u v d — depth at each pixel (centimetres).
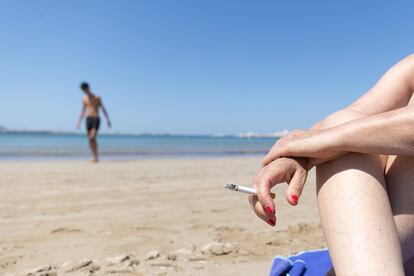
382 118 108
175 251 263
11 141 2908
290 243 282
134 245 279
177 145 2422
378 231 102
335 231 106
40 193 488
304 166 121
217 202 438
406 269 117
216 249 262
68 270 229
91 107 1002
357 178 110
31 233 312
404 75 146
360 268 98
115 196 471
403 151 107
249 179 637
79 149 1691
